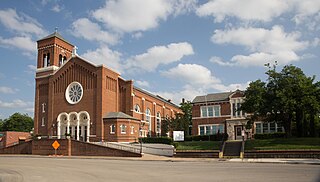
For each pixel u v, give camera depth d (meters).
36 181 17.69
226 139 52.59
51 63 63.06
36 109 61.62
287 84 42.53
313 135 48.38
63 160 35.25
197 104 58.47
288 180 17.00
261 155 37.78
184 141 51.66
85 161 33.53
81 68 58.12
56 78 60.16
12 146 51.84
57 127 57.91
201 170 23.05
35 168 25.20
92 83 56.69
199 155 40.09
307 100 41.09
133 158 38.75
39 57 64.69
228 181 16.86
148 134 68.56
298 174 19.83
